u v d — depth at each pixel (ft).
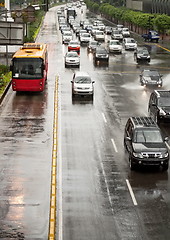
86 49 459.32
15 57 238.07
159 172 135.54
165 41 558.97
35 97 236.84
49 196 116.78
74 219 104.01
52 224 100.78
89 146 158.20
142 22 617.62
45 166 138.51
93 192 119.55
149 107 204.85
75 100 230.89
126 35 591.78
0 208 109.29
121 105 222.07
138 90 259.39
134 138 140.77
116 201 114.01
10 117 196.03
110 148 156.46
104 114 203.72
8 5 524.52
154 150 135.03
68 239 94.84
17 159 144.25
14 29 311.68
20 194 117.80
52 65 344.69
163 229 99.45
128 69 334.85
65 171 134.41
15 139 165.27
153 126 146.30
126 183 126.11
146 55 372.38
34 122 188.65
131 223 102.17
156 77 271.69
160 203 113.29
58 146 157.48
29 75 238.68
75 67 337.52
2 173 132.26
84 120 192.75
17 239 94.79
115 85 273.13
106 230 98.78
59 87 262.88
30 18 489.67
